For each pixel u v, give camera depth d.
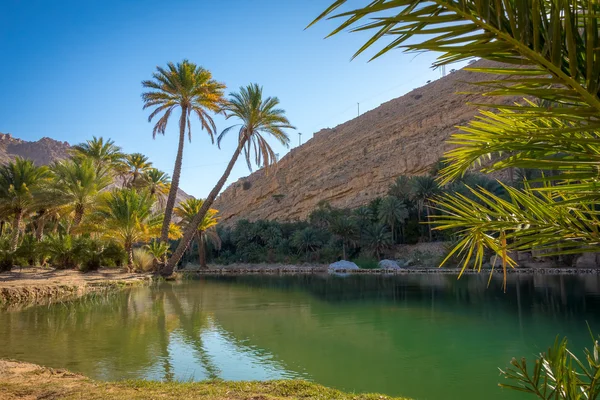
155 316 11.00
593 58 0.94
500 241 1.91
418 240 51.00
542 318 10.35
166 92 25.95
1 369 5.48
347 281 25.59
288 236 60.72
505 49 1.00
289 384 4.80
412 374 5.89
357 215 53.25
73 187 26.41
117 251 26.22
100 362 6.32
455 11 0.98
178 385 4.78
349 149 105.25
